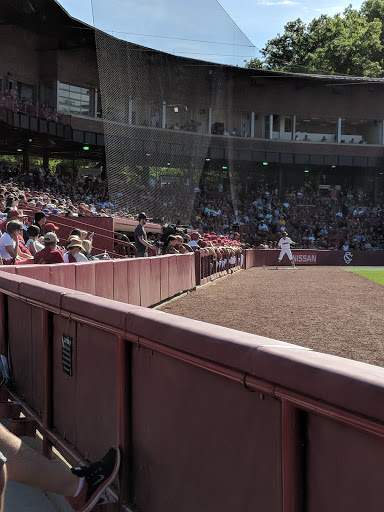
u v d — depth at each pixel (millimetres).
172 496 2182
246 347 1643
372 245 40531
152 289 10891
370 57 56969
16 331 4172
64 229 15109
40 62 30906
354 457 1339
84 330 2953
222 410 1854
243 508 1767
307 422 1493
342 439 1375
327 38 59375
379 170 45344
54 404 3420
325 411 1361
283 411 1536
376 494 1275
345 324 8508
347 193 44656
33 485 2174
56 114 28281
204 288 15547
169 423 2184
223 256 21016
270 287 15922
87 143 32469
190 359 1917
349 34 58750
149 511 2359
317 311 10133
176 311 10062
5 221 9531
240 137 40594
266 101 41656
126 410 2492
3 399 4301
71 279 7312
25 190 21609
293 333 7656
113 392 2652
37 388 3764
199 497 2002
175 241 13797
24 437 3828
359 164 44031
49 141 30391
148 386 2332
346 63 56219
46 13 27109
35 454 2195
